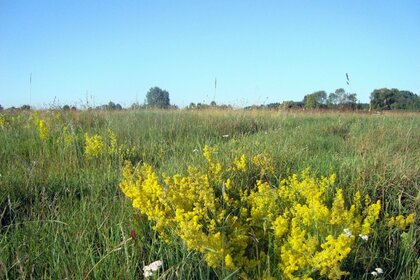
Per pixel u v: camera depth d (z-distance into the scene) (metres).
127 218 3.47
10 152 6.04
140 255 3.00
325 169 4.87
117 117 10.07
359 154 5.45
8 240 3.26
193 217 2.91
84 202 3.70
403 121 11.41
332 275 2.72
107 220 3.41
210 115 11.00
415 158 5.34
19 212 3.71
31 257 2.91
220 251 2.74
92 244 3.09
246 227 3.27
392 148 6.11
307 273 2.74
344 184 4.36
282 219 3.01
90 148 5.89
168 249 3.07
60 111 10.14
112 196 4.10
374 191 4.18
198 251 2.94
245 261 2.91
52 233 3.20
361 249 3.16
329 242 2.70
